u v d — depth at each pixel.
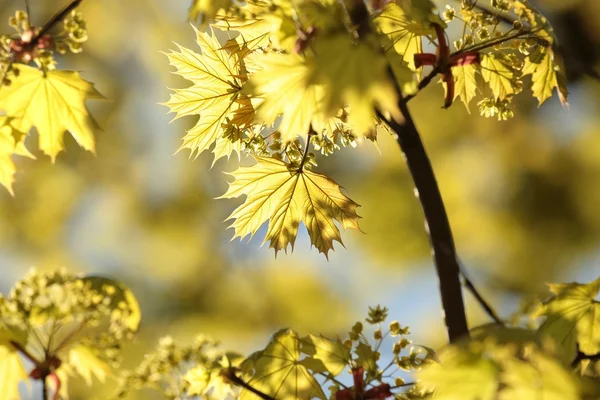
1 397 2.04
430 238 1.96
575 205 2.97
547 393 1.85
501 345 1.87
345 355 1.97
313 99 1.92
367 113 1.91
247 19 1.99
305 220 2.05
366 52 1.91
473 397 1.86
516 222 2.98
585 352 1.98
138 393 2.15
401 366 1.96
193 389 2.04
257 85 1.92
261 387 2.01
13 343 2.02
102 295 2.05
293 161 2.04
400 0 1.93
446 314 1.95
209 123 2.04
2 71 2.00
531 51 2.03
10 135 2.04
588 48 2.96
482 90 2.07
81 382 2.43
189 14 1.99
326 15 1.92
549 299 1.99
